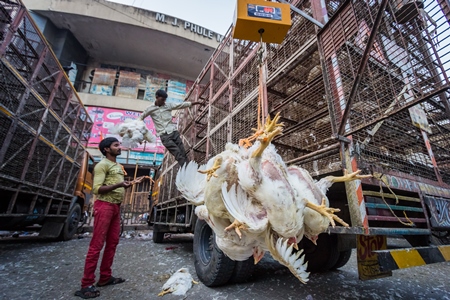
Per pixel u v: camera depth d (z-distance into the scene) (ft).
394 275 11.79
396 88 8.14
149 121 62.34
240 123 14.74
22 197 16.89
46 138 17.74
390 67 8.13
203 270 10.12
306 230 5.40
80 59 70.49
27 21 14.55
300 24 12.10
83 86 67.51
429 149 9.46
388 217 6.49
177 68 79.46
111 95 66.80
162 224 20.18
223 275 9.39
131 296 8.91
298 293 9.13
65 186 21.77
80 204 26.50
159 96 15.52
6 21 13.10
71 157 22.90
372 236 7.10
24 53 14.79
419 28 6.85
